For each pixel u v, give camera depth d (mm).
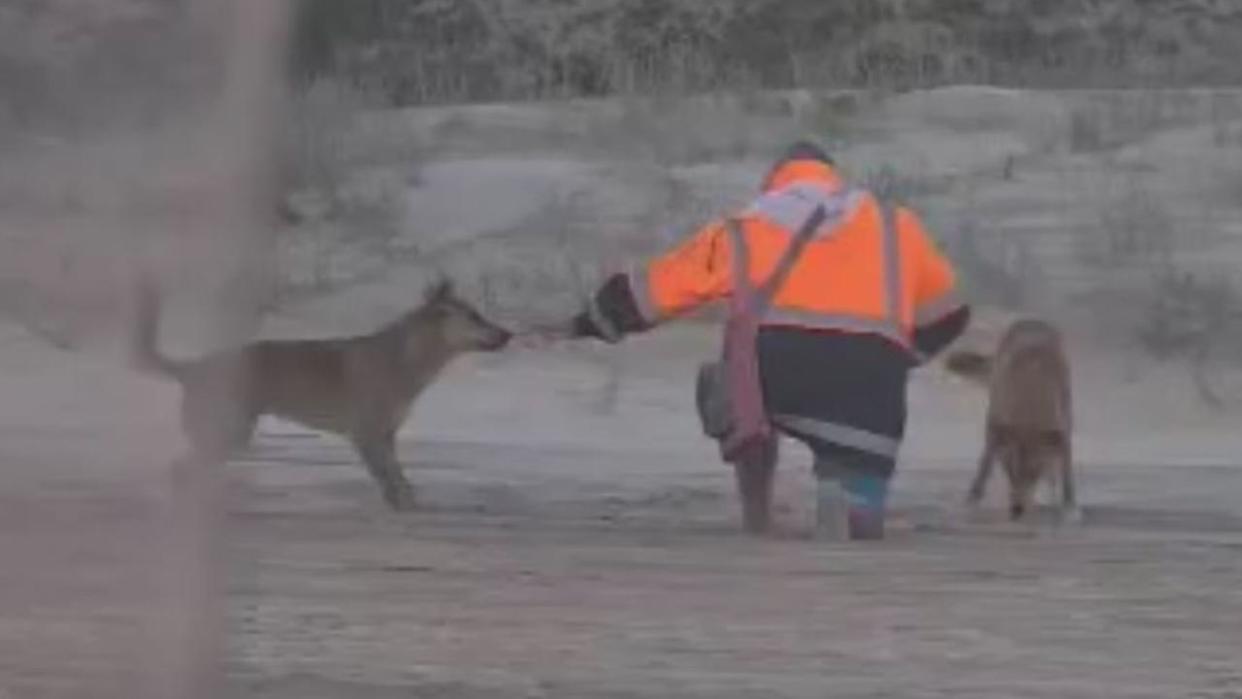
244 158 10688
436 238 68312
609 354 55438
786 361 30484
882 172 76312
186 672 12102
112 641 12023
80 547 11852
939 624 23016
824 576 26469
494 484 39406
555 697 18938
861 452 30656
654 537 30672
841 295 30516
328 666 19688
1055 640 22125
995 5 101812
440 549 28281
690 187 75188
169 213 10672
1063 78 95938
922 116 85188
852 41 99500
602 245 67938
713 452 44375
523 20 98812
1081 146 79500
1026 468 35844
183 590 12094
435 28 97312
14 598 11891
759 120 84125
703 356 54188
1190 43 100625
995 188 73938
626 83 91062
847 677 20172
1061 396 36000
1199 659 21250
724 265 30469
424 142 79688
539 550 28438
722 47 99375
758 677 20031
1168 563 28359
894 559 28141
